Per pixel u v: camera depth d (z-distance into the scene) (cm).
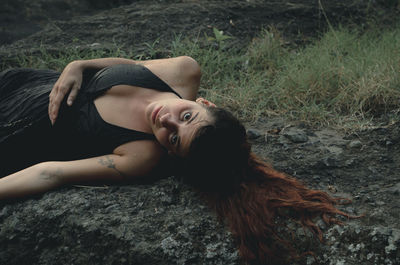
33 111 260
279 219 213
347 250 198
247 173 230
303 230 207
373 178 242
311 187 237
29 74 290
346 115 312
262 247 203
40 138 259
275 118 317
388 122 295
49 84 279
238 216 212
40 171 230
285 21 458
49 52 400
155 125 232
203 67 369
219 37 396
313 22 461
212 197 224
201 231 210
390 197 224
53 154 264
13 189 227
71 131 258
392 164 254
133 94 252
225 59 386
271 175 232
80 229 214
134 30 432
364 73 333
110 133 244
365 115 309
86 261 213
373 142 275
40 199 229
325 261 197
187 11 457
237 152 229
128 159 235
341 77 337
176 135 227
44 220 221
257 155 268
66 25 448
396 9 506
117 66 263
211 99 334
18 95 275
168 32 429
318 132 295
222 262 201
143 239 206
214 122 223
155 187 234
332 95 331
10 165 263
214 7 464
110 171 233
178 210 221
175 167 246
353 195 229
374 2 506
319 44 410
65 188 234
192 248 204
